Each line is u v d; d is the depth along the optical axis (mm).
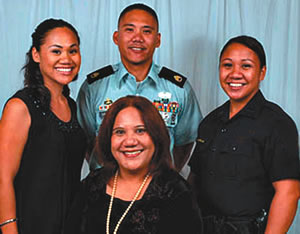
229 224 1976
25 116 1901
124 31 2365
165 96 2475
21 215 1944
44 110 1966
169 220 1768
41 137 1947
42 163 1949
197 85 3010
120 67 2477
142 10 2371
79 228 1849
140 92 2463
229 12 2996
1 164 1881
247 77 2025
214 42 2992
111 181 1881
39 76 2023
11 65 2963
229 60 2059
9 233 1906
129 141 1794
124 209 1795
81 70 2982
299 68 3023
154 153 1860
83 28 2969
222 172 2025
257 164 1974
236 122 2055
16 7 2938
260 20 3006
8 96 2980
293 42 3016
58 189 1990
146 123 1813
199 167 2189
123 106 1841
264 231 1964
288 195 1913
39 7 2936
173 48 2996
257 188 1983
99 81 2494
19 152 1907
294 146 1939
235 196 1987
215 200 2039
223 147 2041
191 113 2570
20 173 1947
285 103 3041
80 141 2117
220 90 3021
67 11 2949
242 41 2061
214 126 2148
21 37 2953
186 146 2648
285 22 3006
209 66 3000
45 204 1962
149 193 1803
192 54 3000
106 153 1898
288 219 1917
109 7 2959
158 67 2574
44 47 1997
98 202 1842
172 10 2982
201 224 1822
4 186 1882
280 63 3029
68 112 2119
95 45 2973
